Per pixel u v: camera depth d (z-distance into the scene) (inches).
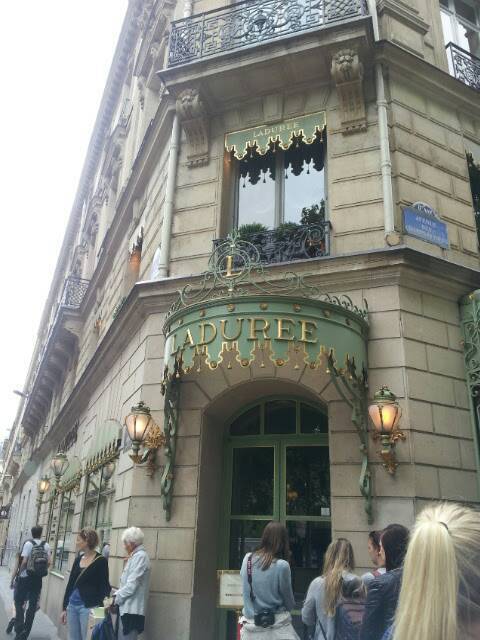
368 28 354.9
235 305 271.4
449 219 354.0
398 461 275.4
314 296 317.7
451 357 313.0
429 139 368.2
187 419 326.6
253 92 395.2
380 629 108.4
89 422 585.9
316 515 314.0
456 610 52.2
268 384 326.6
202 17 425.1
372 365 298.5
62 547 615.2
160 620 287.7
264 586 189.0
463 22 464.1
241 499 333.4
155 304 364.2
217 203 384.2
